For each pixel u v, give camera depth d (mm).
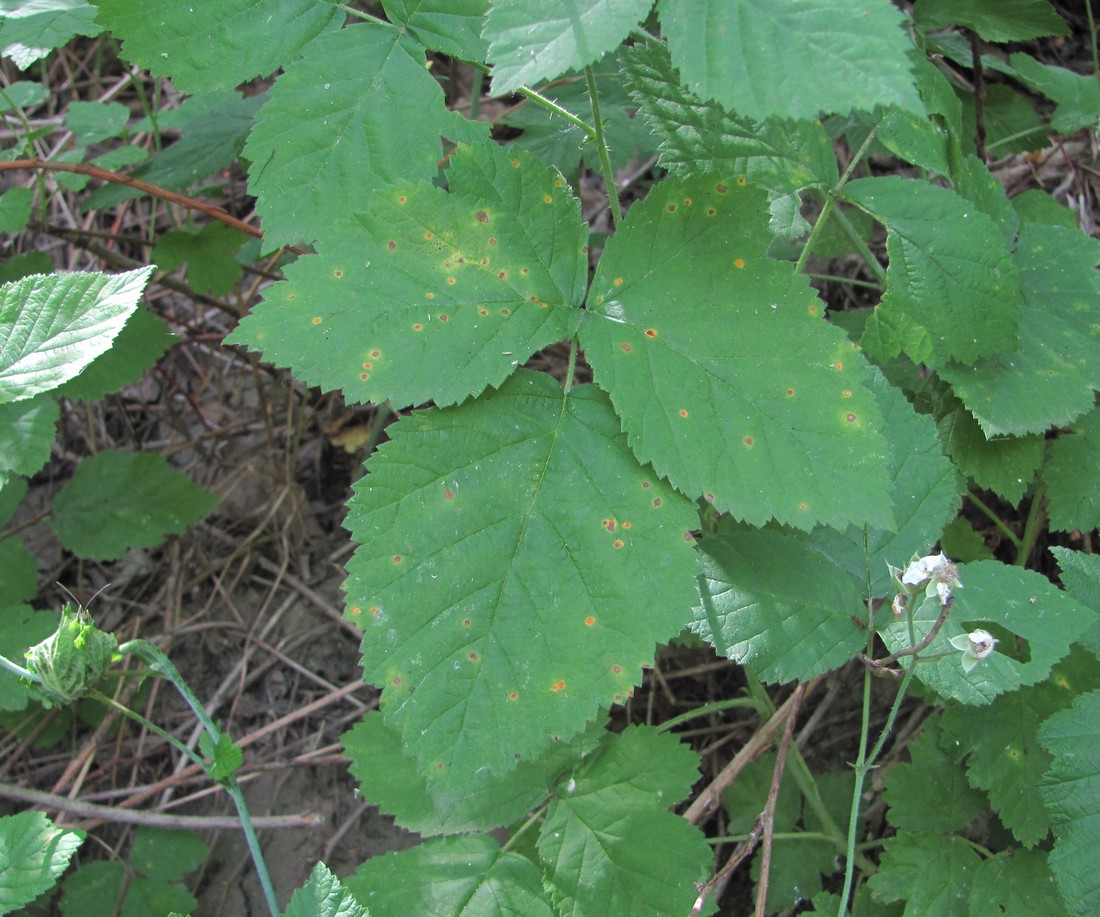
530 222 319
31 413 403
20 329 339
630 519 303
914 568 306
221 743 348
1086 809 315
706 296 313
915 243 348
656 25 419
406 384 305
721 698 435
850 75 278
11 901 324
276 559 488
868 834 390
